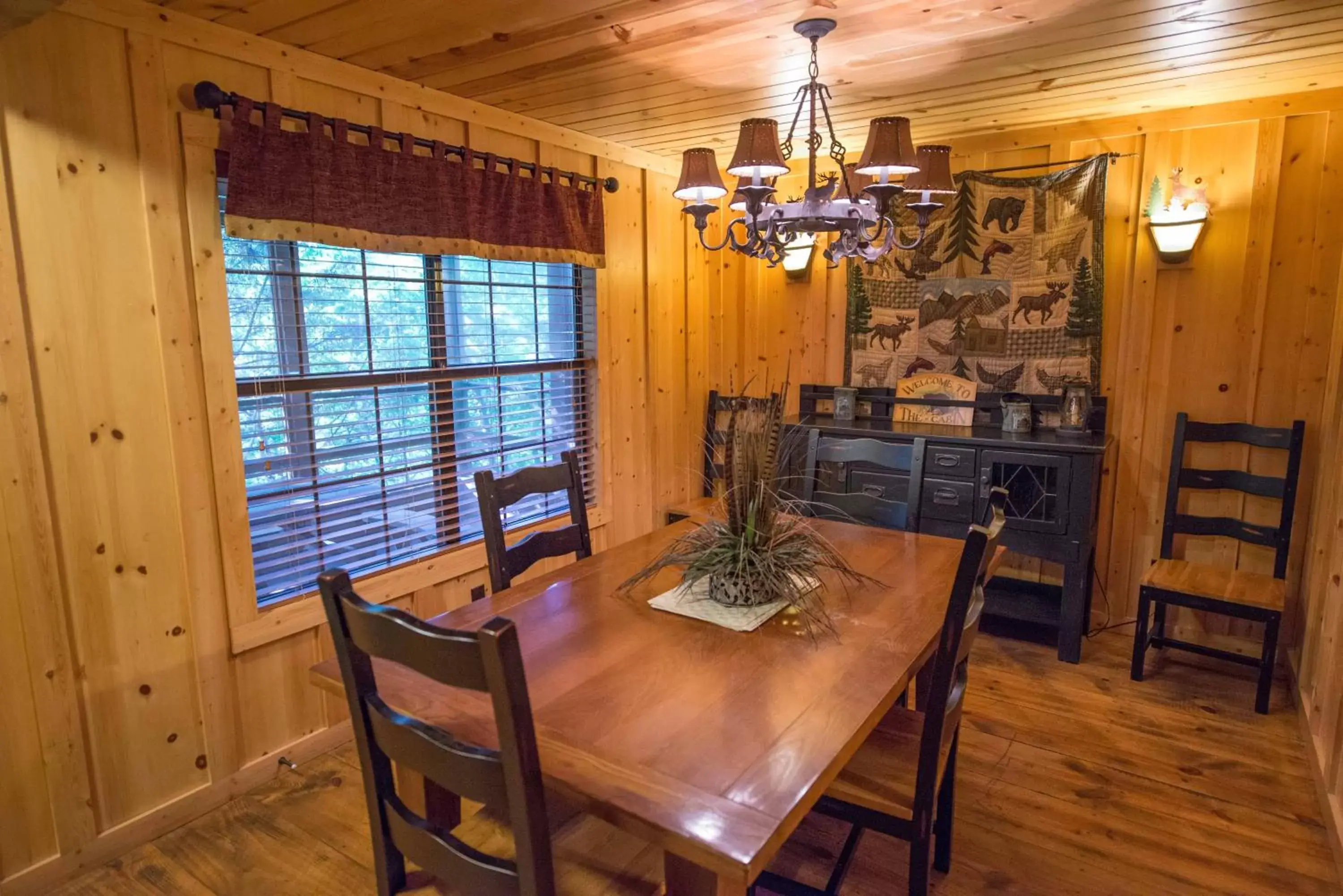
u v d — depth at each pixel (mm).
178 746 2221
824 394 4145
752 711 1330
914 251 3766
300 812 2287
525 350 3336
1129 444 3434
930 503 3410
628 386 3863
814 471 2738
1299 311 3037
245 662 2373
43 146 1859
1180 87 2861
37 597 1920
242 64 2234
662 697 1382
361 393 2689
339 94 2490
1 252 1806
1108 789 2342
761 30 2215
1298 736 2623
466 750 1061
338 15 2086
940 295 3734
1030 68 2625
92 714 2041
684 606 1805
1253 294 3115
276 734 2465
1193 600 2846
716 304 4426
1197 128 3148
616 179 3664
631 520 3953
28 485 1889
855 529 2520
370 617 1095
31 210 1851
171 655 2188
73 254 1927
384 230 2541
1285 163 3010
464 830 1445
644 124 3291
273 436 2449
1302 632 3039
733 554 1814
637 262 3852
